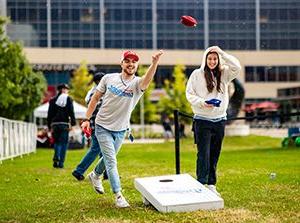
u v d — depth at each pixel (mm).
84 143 24469
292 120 53062
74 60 61969
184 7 64188
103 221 5113
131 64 6039
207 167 6527
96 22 62812
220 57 6504
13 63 24797
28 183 8500
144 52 63094
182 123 36062
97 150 8492
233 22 65312
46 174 10094
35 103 28625
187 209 5492
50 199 6633
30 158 15852
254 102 66938
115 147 6172
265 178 8570
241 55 65812
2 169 11414
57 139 11758
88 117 6309
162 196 5680
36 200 6574
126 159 14305
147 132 47062
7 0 60781
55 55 61656
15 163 13445
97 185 6770
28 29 61406
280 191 6969
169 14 64062
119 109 6066
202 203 5535
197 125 6547
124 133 6230
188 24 6375
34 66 61156
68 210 5781
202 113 6477
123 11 63250
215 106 6309
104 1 62969
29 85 28062
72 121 11805
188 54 64188
